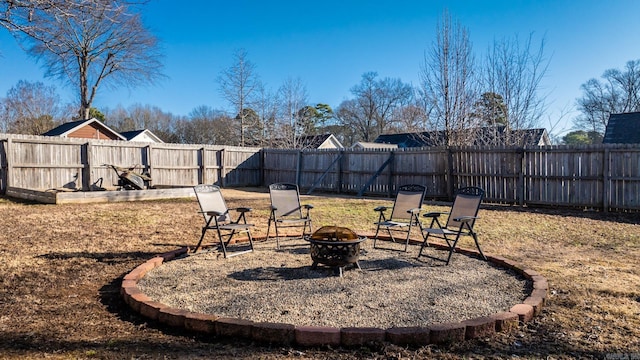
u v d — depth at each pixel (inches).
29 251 208.4
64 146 474.0
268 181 703.1
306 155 644.7
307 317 123.1
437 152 490.9
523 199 418.9
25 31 215.6
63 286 159.6
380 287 152.9
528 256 211.3
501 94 585.0
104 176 513.3
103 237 245.6
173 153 589.6
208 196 225.1
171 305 133.3
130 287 146.4
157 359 98.3
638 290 153.2
